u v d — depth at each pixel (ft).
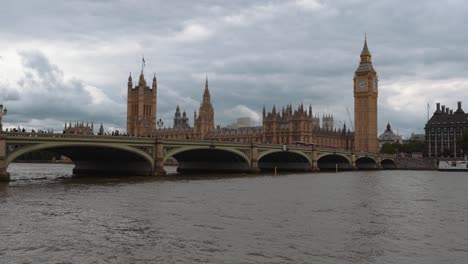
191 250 114.52
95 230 135.33
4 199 196.85
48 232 131.75
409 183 352.08
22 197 204.33
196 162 495.00
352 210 183.11
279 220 156.04
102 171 403.54
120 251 113.09
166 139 365.81
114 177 349.41
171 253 111.86
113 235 129.39
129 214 162.50
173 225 144.05
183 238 126.72
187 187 264.93
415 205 203.82
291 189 270.26
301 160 579.89
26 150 275.18
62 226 140.05
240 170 467.93
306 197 226.79
